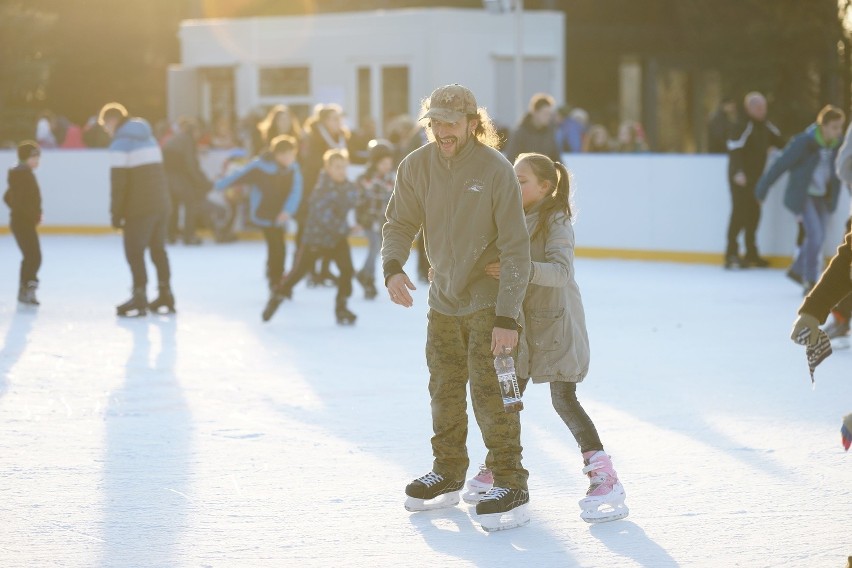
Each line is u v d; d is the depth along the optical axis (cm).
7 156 3056
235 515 765
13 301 1836
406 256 774
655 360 1338
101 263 2414
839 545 704
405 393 1155
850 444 618
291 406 1095
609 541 715
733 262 2259
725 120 2491
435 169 742
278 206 1816
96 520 753
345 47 3528
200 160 3038
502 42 3497
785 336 1502
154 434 984
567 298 774
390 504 792
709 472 866
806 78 4069
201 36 3794
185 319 1667
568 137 2870
